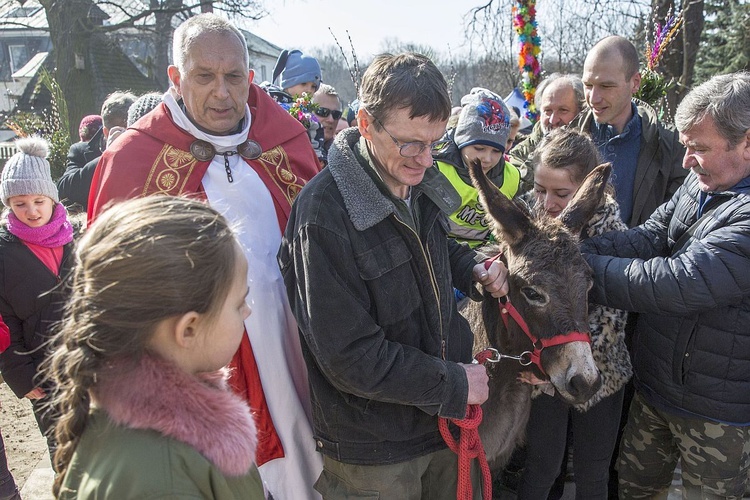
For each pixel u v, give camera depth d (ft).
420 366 6.47
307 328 6.42
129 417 3.93
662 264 7.54
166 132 8.21
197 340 4.20
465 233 11.50
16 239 10.41
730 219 7.54
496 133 11.21
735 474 8.27
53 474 13.00
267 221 8.37
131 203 4.15
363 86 6.33
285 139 8.99
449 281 7.51
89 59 58.95
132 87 75.56
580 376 7.18
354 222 6.34
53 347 4.81
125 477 3.77
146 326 3.89
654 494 9.88
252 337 7.86
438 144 11.79
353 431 6.86
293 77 18.74
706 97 7.45
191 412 4.09
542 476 9.18
